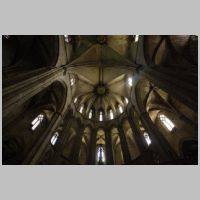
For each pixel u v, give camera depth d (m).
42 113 20.16
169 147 14.70
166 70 15.42
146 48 17.70
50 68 16.55
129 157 17.88
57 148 17.50
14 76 12.66
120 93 23.58
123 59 20.47
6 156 14.88
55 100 19.98
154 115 20.52
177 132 17.98
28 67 17.92
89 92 24.14
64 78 19.03
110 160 19.03
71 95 21.28
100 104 24.67
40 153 14.94
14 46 17.77
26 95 12.66
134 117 19.95
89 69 22.08
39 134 16.92
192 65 15.52
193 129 16.64
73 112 21.34
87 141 22.36
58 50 17.45
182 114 18.03
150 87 19.41
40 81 14.44
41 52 18.25
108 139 20.98
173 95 12.55
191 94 11.12
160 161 14.40
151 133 16.25
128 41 20.72
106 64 21.58
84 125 22.02
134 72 19.42
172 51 17.88
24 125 17.73
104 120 23.25
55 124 17.59
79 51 20.59
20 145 16.16
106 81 23.55
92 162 19.09
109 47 21.00
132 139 21.58
